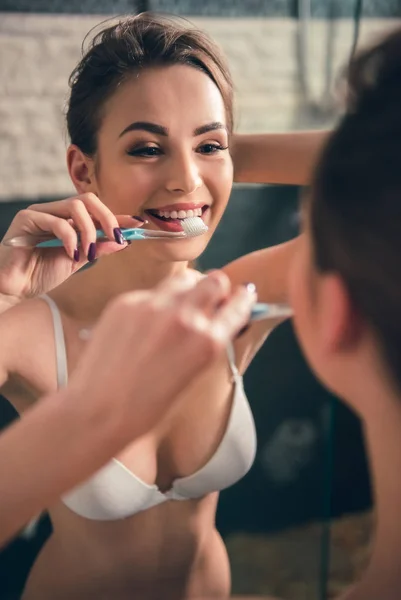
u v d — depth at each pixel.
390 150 0.29
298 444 2.20
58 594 1.12
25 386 1.06
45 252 1.01
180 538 1.11
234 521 2.19
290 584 2.09
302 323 0.37
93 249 0.92
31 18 1.70
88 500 1.03
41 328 1.04
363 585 0.38
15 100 1.72
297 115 1.95
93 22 1.75
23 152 1.75
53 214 0.93
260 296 1.16
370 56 0.32
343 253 0.31
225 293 0.36
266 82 1.90
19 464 0.39
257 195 2.00
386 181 0.29
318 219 0.33
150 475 1.07
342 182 0.31
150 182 1.01
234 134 1.25
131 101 1.00
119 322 0.37
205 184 1.03
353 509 2.17
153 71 1.00
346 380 0.36
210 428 1.10
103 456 0.38
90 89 1.04
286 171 1.22
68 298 1.07
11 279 0.99
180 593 1.12
